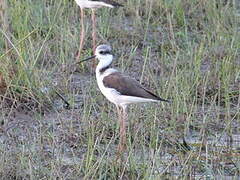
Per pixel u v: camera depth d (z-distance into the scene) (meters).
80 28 17.64
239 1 19.97
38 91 13.55
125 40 17.23
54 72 15.03
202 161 11.44
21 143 11.84
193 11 18.94
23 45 14.41
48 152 11.50
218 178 10.84
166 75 15.12
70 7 18.36
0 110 13.02
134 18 18.23
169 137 12.31
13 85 13.40
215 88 14.61
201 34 17.92
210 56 16.39
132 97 11.47
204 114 13.41
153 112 12.92
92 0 15.91
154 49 16.94
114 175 10.69
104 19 17.81
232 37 17.16
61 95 14.09
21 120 12.88
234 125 13.09
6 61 13.82
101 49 11.95
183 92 13.59
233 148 12.09
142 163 11.11
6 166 10.73
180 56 15.97
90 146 11.26
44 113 13.20
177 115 13.01
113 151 11.66
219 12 18.67
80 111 13.29
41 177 10.57
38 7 17.52
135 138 11.62
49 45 16.06
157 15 18.67
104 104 13.30
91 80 14.90
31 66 13.97
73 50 16.34
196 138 12.54
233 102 14.14
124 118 11.82
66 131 12.41
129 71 15.44
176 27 18.36
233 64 15.61
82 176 10.69
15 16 16.27
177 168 11.09
